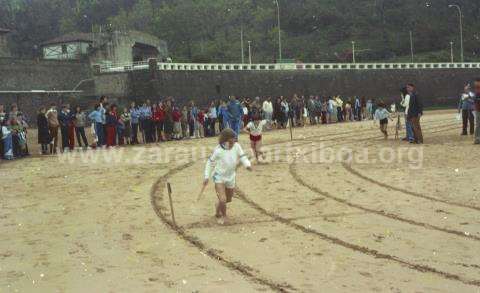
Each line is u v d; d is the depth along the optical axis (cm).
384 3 13525
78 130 2653
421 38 11881
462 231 981
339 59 11069
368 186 1417
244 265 821
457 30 12225
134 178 1652
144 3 11750
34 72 5559
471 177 1484
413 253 864
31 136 3628
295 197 1306
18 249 934
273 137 2961
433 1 13350
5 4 10538
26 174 1805
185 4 10944
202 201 1288
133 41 6862
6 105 4450
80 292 728
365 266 806
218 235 989
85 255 890
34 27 10375
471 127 2667
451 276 763
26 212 1224
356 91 7062
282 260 841
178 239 969
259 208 1202
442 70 7706
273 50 10981
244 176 1628
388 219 1074
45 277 790
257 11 12262
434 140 2480
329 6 13288
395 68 7369
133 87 5400
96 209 1230
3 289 746
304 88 6638
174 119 3081
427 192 1320
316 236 966
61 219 1146
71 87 5822
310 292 708
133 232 1023
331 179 1538
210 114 3284
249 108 3475
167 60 6538
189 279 765
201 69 5747
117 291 727
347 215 1115
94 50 6394
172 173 1736
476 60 10744
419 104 2358
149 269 812
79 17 12294
